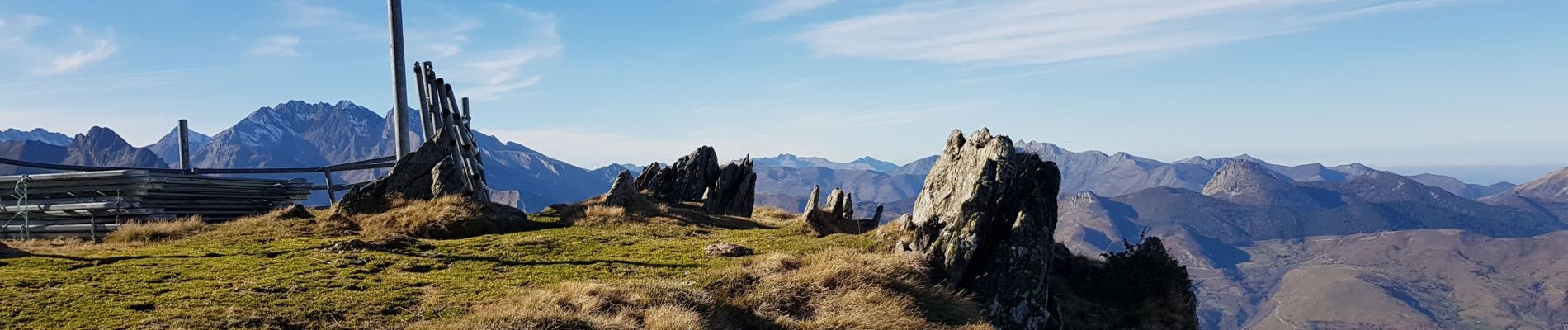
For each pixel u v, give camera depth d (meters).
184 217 24.81
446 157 27.16
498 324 12.66
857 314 15.70
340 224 23.28
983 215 20.16
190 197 25.80
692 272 17.72
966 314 17.27
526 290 15.20
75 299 13.12
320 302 13.65
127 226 21.31
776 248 21.11
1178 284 24.55
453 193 26.47
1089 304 22.78
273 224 23.20
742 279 16.91
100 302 13.03
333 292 14.45
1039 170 22.09
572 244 21.16
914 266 18.45
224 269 16.28
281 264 16.98
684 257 19.48
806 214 26.38
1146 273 23.52
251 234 21.91
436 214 23.78
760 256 19.48
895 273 17.95
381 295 14.45
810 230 25.33
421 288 15.23
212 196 26.89
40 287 13.95
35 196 24.03
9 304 12.64
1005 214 20.75
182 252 18.41
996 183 20.62
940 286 18.00
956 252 19.25
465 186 26.91
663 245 21.39
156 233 21.39
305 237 21.89
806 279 17.03
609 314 14.07
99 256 17.47
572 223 26.33
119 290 13.98
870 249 20.77
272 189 29.78
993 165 21.05
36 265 16.09
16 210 23.06
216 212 26.64
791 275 17.38
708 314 14.88
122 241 20.56
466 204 25.17
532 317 13.06
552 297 14.28
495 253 19.53
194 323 12.04
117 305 12.86
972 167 21.89
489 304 14.02
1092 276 24.50
